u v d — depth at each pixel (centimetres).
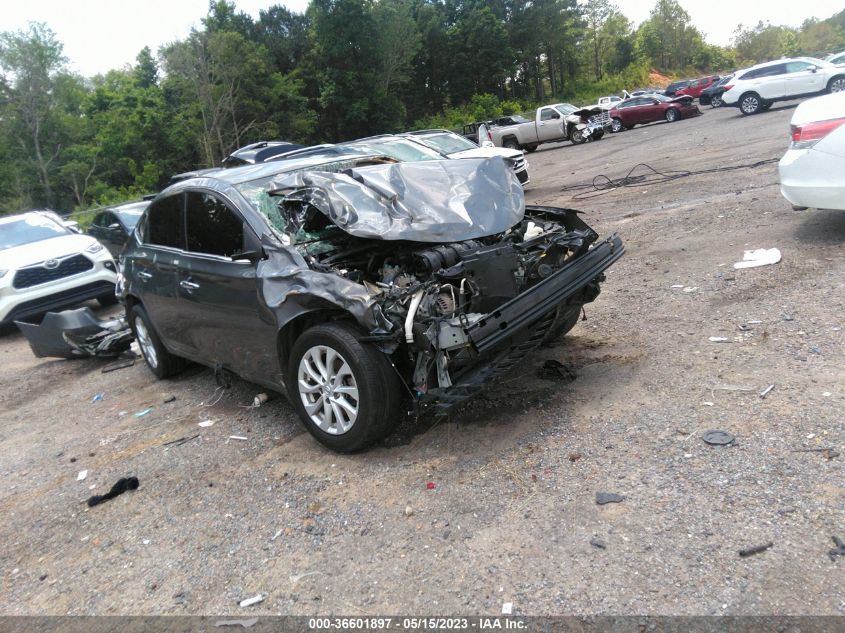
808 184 624
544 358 507
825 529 271
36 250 992
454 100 7175
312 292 395
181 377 650
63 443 531
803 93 2502
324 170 523
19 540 388
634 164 1688
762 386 399
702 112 3619
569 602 259
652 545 281
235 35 4800
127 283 636
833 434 335
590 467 347
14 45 4362
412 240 414
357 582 295
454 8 7138
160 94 5019
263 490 391
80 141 4884
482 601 268
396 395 390
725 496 303
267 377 467
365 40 5400
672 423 375
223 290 471
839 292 520
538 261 426
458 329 362
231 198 478
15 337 1004
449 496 347
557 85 8738
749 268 624
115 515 395
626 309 589
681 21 10975
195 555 338
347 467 400
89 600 317
